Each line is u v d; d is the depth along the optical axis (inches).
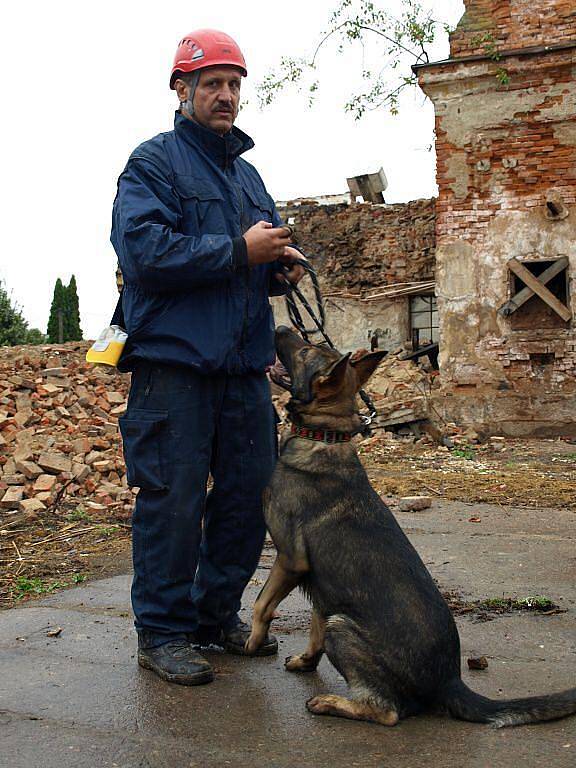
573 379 538.9
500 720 122.3
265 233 143.5
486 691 140.3
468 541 259.8
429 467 425.7
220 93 149.4
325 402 140.9
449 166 567.8
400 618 125.0
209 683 143.1
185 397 146.2
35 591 209.8
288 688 140.7
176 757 113.9
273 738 119.9
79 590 208.7
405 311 748.0
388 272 805.9
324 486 137.3
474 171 562.9
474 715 123.8
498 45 551.8
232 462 157.1
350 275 818.8
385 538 133.3
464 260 565.0
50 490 332.5
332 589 131.5
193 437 147.2
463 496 340.8
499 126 555.5
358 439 531.5
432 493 349.4
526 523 287.1
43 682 143.3
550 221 547.2
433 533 272.7
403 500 316.5
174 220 144.3
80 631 173.5
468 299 563.8
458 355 565.6
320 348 145.7
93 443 389.4
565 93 540.7
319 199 863.1
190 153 151.3
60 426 421.7
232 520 159.0
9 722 126.1
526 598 193.6
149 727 123.9
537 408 543.5
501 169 557.0
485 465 430.6
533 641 165.8
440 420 547.8
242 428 156.6
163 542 146.7
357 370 146.9
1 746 117.6
